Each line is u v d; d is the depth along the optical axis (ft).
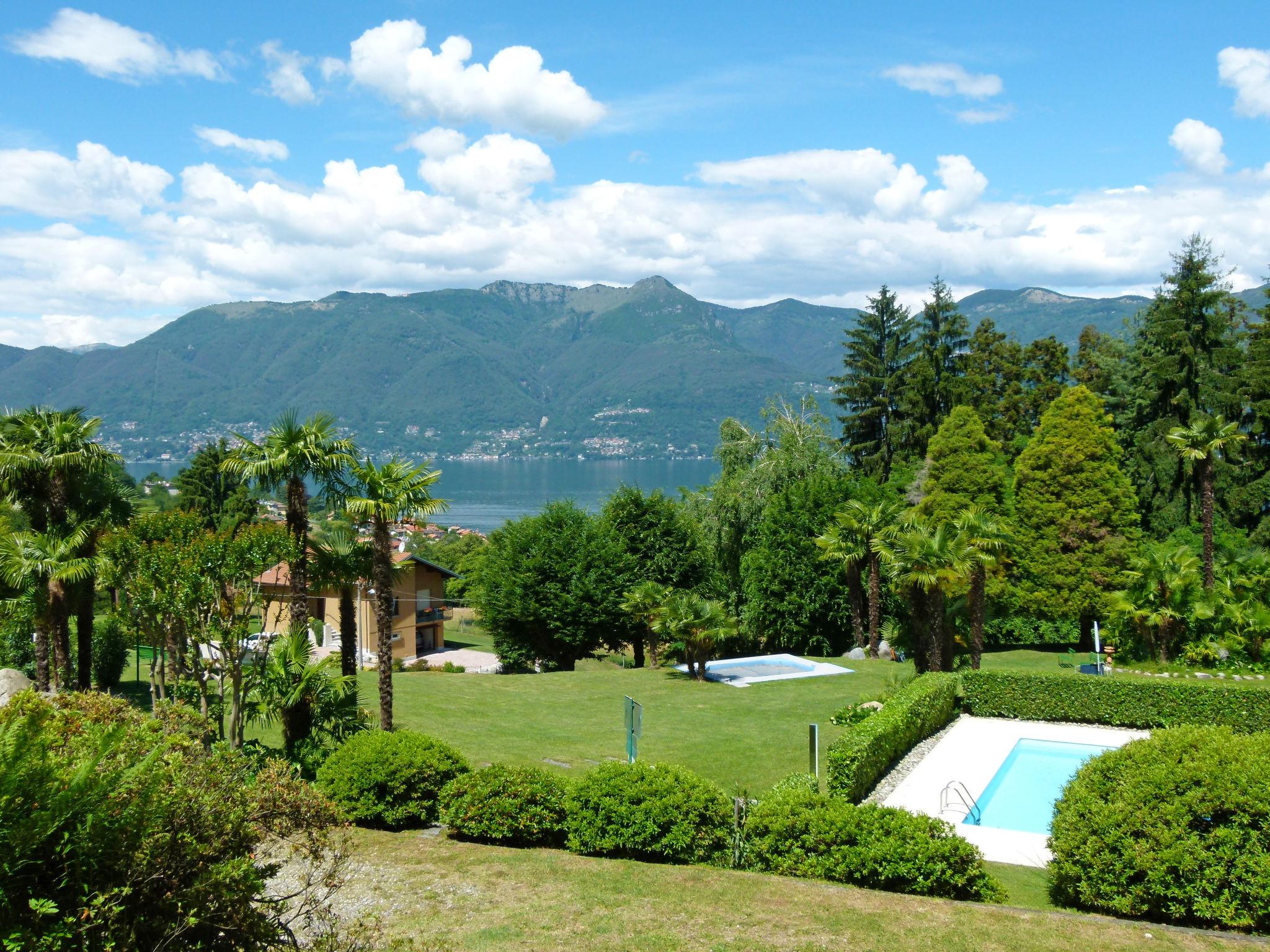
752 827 38.52
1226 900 30.91
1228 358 149.38
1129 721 78.28
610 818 38.37
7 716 19.39
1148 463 149.59
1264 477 146.61
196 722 39.27
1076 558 122.52
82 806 17.63
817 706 89.56
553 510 138.10
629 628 132.26
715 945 29.17
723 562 152.56
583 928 30.42
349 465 69.05
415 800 42.19
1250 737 35.24
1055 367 211.41
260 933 20.24
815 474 143.13
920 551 88.33
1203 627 96.37
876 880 35.65
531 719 85.51
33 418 81.25
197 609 52.95
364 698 92.48
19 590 79.51
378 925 26.22
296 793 26.63
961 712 84.99
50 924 16.70
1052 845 35.29
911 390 184.34
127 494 89.20
